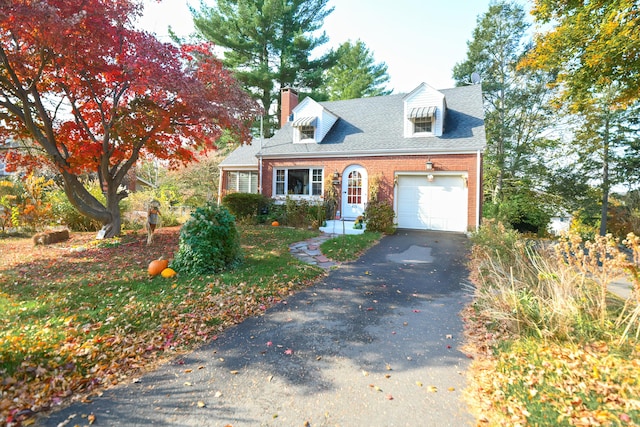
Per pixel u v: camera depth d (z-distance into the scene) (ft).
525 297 14.29
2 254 27.61
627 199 65.57
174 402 9.50
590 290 15.98
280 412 9.10
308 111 54.90
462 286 21.16
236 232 24.52
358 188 49.29
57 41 23.00
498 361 11.53
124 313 15.28
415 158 45.32
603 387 9.23
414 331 14.51
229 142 85.56
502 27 77.77
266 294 18.58
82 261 25.14
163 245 31.14
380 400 9.65
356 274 23.57
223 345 13.08
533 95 73.31
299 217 47.78
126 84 30.22
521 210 66.59
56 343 12.12
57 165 30.81
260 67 76.48
